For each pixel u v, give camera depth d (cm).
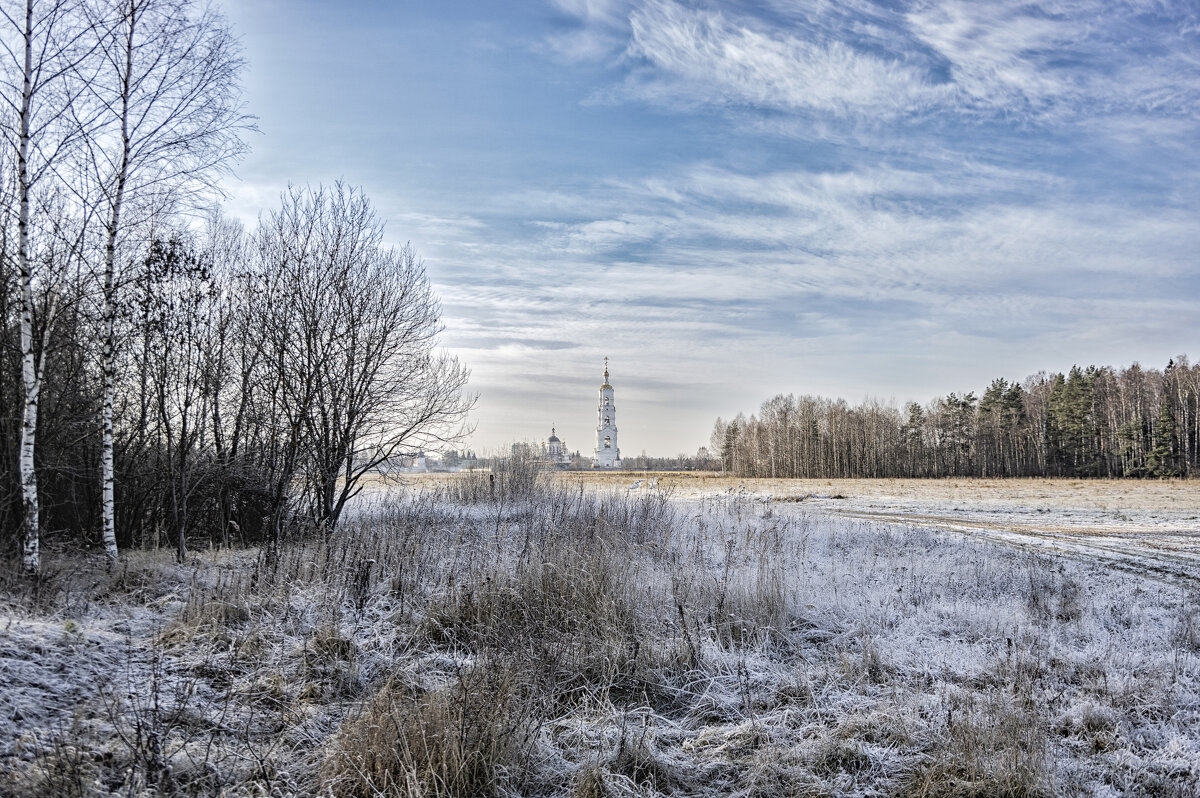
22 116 1019
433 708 607
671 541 1617
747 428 10250
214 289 1512
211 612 898
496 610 940
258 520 1664
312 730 633
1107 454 8131
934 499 4075
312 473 1612
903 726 685
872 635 1010
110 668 698
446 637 924
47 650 684
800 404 9906
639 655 873
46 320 1152
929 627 1078
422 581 1123
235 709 657
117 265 1373
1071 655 939
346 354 1655
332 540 1314
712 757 644
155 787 489
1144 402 8338
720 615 1052
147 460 1514
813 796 580
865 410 9838
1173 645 1020
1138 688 809
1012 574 1460
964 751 620
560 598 1002
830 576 1330
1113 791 598
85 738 542
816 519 2238
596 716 723
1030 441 8806
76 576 1068
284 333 1573
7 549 1082
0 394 1159
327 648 813
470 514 1870
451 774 559
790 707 746
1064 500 4041
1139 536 2242
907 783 600
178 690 672
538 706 705
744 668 865
